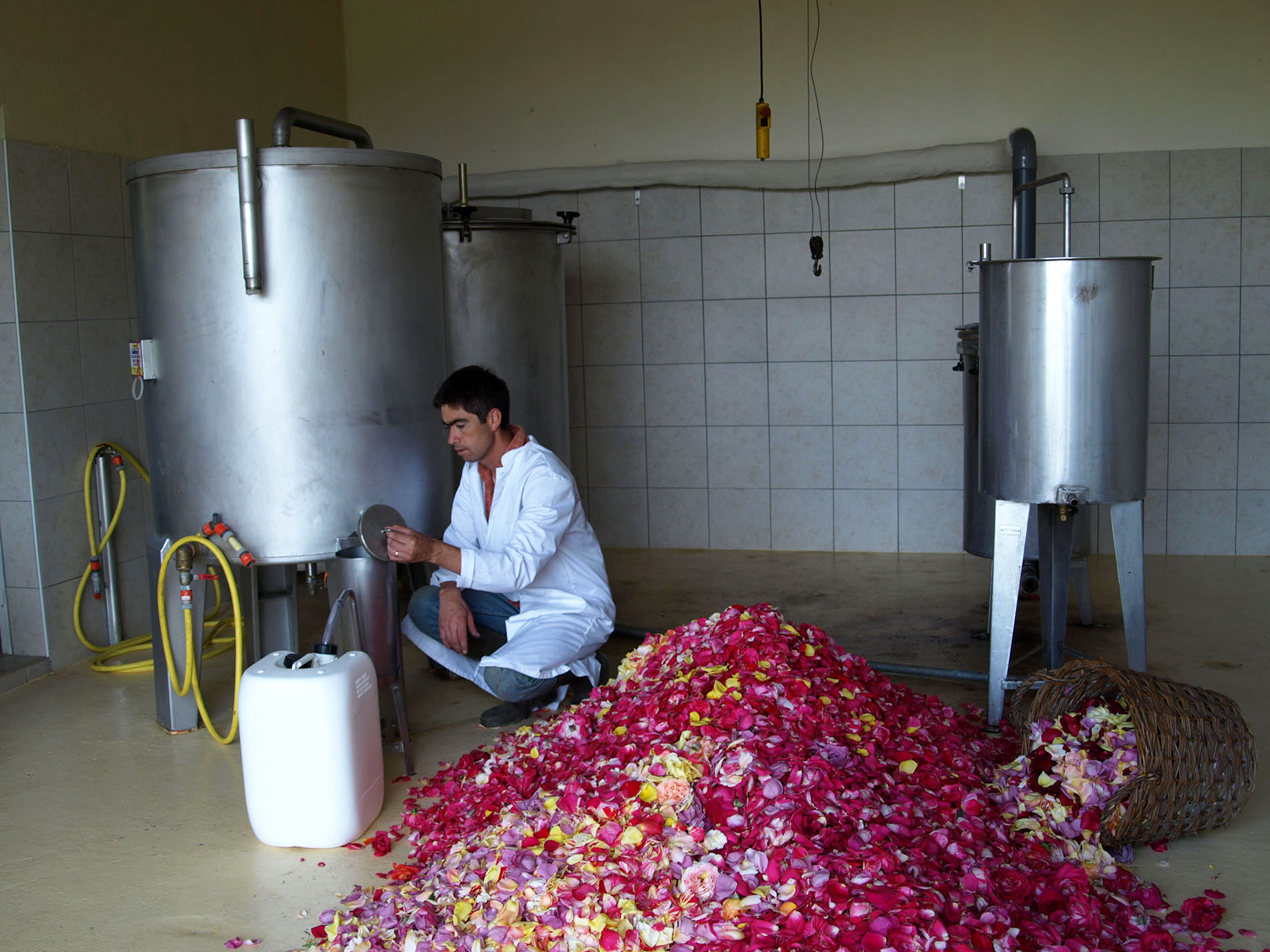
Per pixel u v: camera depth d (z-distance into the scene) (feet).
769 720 7.43
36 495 11.57
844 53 15.57
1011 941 5.56
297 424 8.98
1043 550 10.49
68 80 12.09
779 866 6.04
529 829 6.77
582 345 16.93
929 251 15.64
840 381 16.17
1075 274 8.69
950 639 12.17
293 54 16.17
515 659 9.48
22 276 11.37
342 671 7.67
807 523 16.61
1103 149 15.12
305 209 8.81
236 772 9.14
